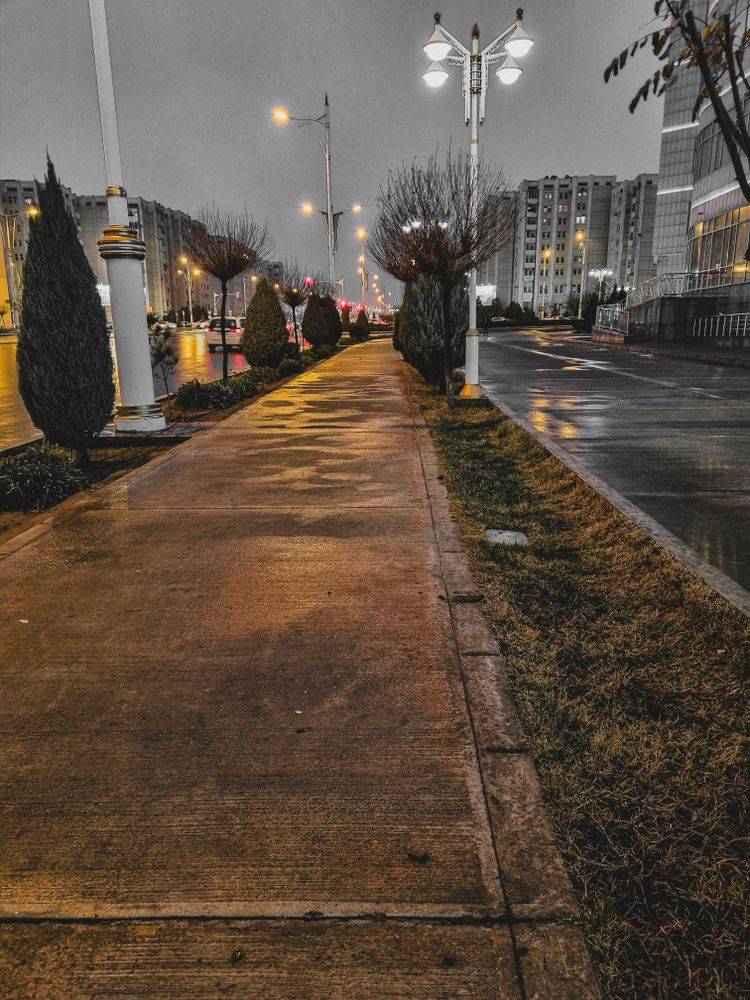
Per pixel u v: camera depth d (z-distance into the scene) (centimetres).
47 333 777
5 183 13250
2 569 449
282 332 1975
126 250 953
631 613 381
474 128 1201
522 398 1450
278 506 601
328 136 3139
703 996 163
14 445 991
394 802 228
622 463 789
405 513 578
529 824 217
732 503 614
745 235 3509
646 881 197
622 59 232
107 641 346
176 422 1121
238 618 372
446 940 176
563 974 167
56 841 213
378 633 352
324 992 164
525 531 543
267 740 263
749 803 225
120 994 164
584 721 275
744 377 1906
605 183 16000
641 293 4022
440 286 1470
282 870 200
